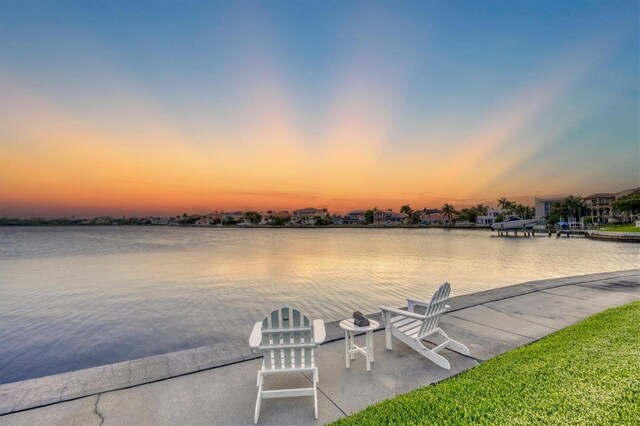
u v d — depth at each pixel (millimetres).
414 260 28750
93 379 3938
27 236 84750
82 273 21109
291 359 3480
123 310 11828
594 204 104750
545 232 88188
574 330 5477
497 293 8438
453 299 7785
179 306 12375
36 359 7594
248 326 9953
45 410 3354
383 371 4199
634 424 2814
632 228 68750
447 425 2900
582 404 3141
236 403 3490
